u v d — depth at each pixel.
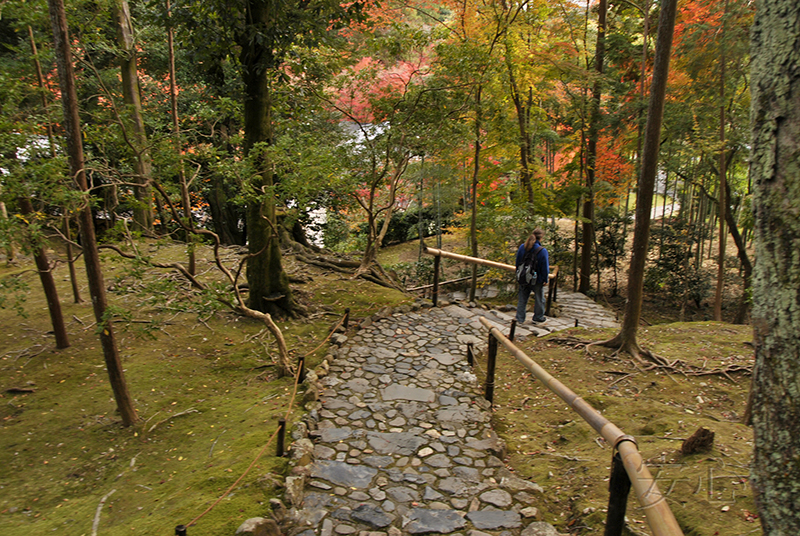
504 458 4.46
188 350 6.75
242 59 7.21
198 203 14.04
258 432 4.52
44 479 4.21
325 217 15.29
